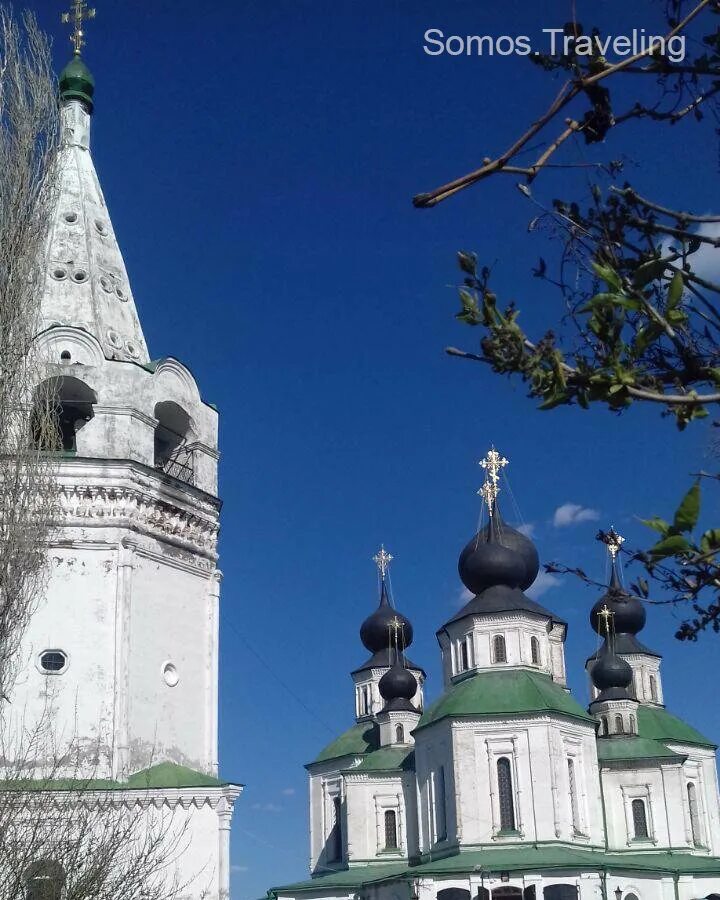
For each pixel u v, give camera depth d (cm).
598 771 6688
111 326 4459
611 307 846
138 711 3922
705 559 829
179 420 4534
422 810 6656
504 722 6431
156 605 4119
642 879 6303
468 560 7288
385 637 8906
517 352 865
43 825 2998
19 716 3756
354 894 6750
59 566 3950
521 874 5838
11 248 2919
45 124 3056
